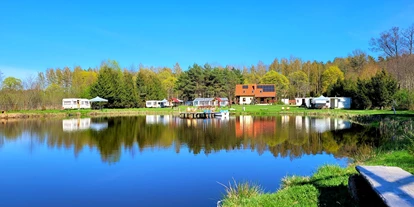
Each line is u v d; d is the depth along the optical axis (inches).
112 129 1094.4
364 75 2485.2
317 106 2037.4
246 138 840.3
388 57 2018.9
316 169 430.0
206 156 598.2
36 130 1057.5
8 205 344.5
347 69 3373.5
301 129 1034.1
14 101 1854.1
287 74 3895.2
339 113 1600.6
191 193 373.1
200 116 1745.8
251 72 4131.4
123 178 448.1
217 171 476.1
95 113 1964.8
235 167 499.5
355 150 612.1
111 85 2406.5
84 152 651.5
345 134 869.2
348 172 352.8
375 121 1075.9
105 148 699.4
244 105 2664.9
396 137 680.4
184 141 797.2
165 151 656.4
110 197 366.6
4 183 428.5
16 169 508.4
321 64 3875.5
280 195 279.3
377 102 1669.5
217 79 3110.2
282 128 1076.5
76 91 2495.1
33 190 397.1
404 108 1510.8
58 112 1807.3
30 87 2140.7
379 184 180.7
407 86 1777.8
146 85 2847.0
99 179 444.1
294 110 1956.2
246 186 327.3
